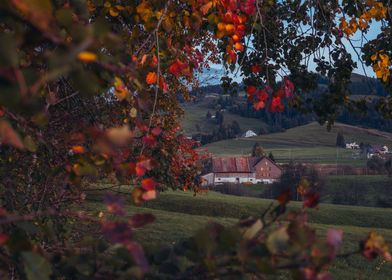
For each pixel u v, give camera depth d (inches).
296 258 75.9
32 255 78.7
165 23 191.2
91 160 112.0
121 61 113.1
